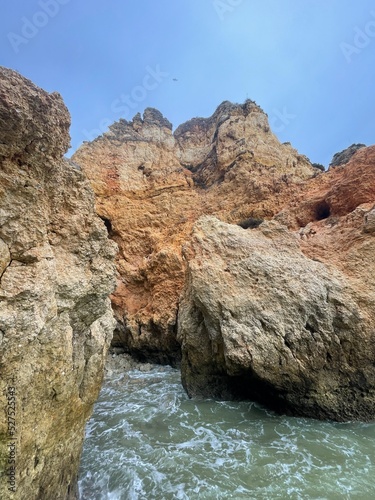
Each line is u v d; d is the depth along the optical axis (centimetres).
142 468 623
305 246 1208
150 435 771
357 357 898
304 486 565
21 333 357
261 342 906
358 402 864
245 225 1784
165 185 2270
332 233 1233
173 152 2723
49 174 471
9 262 385
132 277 1872
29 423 372
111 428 812
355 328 916
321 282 1010
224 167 2231
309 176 2069
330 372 892
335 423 839
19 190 403
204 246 1201
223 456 668
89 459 659
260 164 2134
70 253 511
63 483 469
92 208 567
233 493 548
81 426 525
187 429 802
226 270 1096
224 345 932
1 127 375
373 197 1334
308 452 682
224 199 2083
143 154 2448
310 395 873
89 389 530
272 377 879
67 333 448
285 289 999
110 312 685
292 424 831
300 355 898
